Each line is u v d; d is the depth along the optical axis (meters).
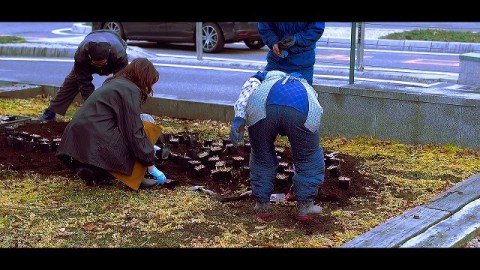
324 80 9.42
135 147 6.52
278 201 6.47
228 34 19.69
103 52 8.00
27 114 10.25
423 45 19.19
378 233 5.40
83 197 6.52
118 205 6.30
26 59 18.09
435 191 6.71
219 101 10.28
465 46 18.52
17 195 6.57
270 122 5.66
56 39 22.06
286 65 6.38
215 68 16.28
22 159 7.74
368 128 8.60
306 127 5.64
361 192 6.70
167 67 16.48
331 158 7.50
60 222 5.87
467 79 10.34
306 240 5.48
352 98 8.63
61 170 7.39
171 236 5.58
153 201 6.42
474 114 7.91
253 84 5.77
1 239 5.48
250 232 5.67
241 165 7.41
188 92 12.56
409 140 8.37
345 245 5.19
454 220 5.73
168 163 7.58
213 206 6.31
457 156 7.85
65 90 9.42
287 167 7.14
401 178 7.12
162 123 9.99
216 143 8.33
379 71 14.66
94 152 6.49
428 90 8.51
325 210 6.22
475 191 6.45
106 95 6.56
